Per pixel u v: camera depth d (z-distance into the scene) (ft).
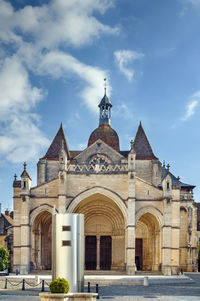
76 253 94.27
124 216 176.45
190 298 100.58
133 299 97.45
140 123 253.03
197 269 220.02
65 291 82.17
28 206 177.47
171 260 176.35
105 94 265.13
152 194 180.65
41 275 159.63
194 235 218.59
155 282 142.51
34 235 183.73
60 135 245.65
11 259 195.00
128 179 177.58
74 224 95.71
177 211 181.47
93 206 200.23
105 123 257.55
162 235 175.83
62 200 174.91
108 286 132.26
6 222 253.24
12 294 108.37
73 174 180.55
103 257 203.72
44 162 231.91
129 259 169.58
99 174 180.55
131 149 179.93
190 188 242.58
